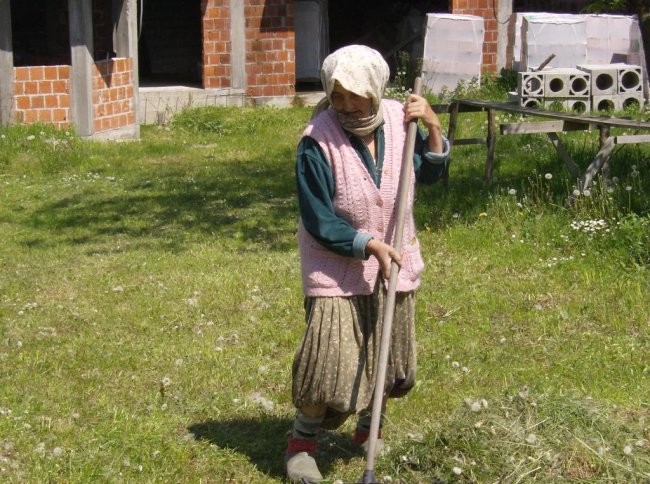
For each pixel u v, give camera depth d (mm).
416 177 4555
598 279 7598
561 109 15195
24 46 19312
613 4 16047
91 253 9250
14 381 5910
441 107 10531
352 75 4117
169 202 11375
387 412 5332
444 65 17641
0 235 10039
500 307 7152
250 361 6262
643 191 8984
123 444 4965
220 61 18219
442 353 6289
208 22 18094
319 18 19344
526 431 4555
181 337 6781
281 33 18266
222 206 11156
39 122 14922
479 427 4559
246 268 8500
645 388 5621
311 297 4363
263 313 7246
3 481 4551
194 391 5742
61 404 5543
